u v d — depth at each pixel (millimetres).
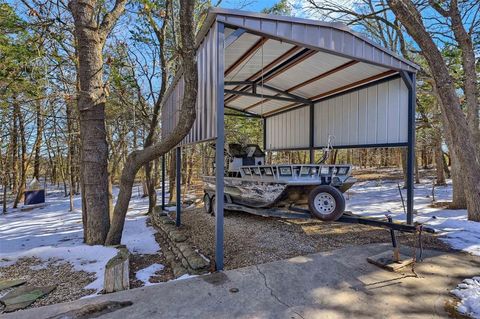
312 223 5793
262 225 5703
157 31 8281
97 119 5062
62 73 7047
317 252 3965
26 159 13562
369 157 27625
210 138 3787
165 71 8570
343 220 4707
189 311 2488
